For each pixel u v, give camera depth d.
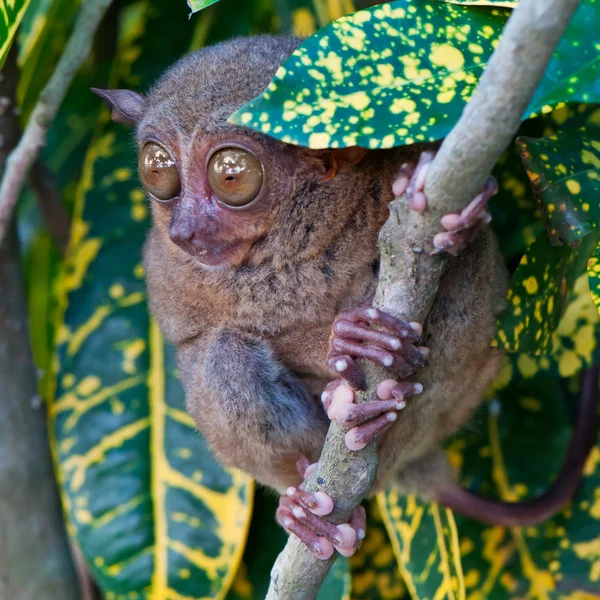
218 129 3.08
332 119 2.43
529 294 3.20
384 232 2.49
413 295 2.53
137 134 3.39
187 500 4.07
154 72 4.53
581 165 2.93
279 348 3.45
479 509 3.96
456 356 3.20
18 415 4.21
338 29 2.54
